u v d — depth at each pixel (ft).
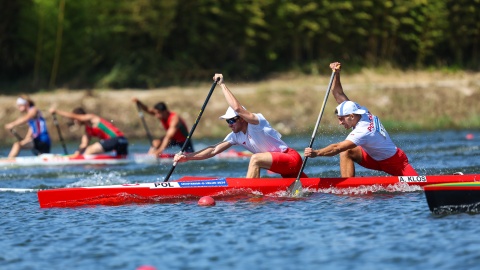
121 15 358.84
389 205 112.37
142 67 370.53
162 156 207.21
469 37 433.89
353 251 84.33
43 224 105.60
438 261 79.00
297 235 93.25
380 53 423.23
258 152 124.67
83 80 357.41
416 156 195.21
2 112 295.48
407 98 343.87
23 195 138.82
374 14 407.44
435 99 346.33
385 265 78.38
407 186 127.44
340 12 401.08
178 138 208.74
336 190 126.11
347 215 105.50
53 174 178.81
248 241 90.58
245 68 390.01
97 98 313.12
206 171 177.78
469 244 85.35
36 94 330.54
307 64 404.57
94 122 204.44
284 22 389.80
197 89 347.15
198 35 377.50
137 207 117.50
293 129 318.04
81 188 120.98
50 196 120.37
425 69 424.87
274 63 405.39
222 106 321.11
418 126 323.16
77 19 345.31
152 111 217.77
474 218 99.81
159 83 366.84
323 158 199.21
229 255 83.92
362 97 341.21
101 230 99.91
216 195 124.06
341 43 411.54
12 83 352.49
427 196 102.99
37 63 347.36
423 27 417.49
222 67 389.39
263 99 329.31
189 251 86.33
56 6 338.54
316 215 106.11
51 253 87.71
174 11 362.94
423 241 87.71
